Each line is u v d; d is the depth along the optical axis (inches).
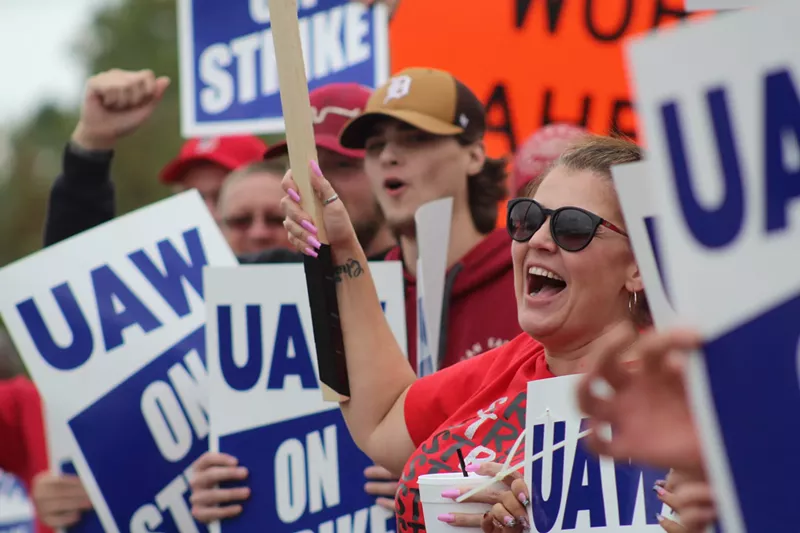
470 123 550.0
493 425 378.6
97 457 538.9
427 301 487.5
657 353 212.2
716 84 208.2
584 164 370.6
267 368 490.6
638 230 320.5
